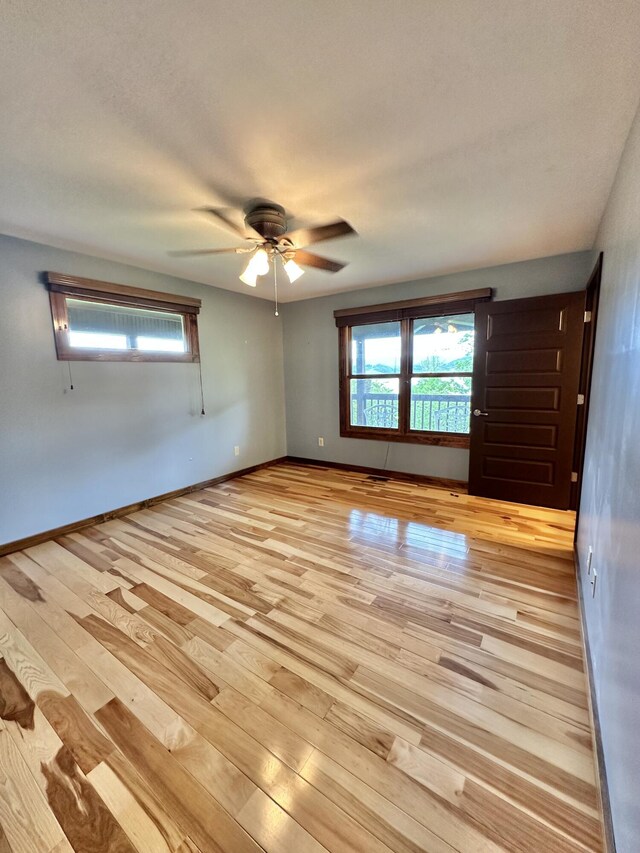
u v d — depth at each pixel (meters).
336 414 5.05
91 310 3.21
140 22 1.08
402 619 1.96
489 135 1.61
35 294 2.84
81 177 1.90
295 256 2.60
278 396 5.40
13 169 1.81
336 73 1.27
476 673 1.61
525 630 1.86
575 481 3.36
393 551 2.70
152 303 3.61
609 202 2.12
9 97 1.34
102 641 1.83
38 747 1.32
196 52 1.18
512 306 3.43
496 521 3.20
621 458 1.32
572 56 1.21
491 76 1.29
